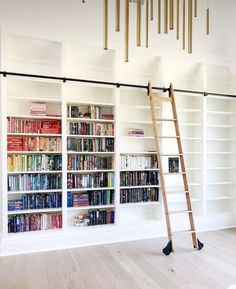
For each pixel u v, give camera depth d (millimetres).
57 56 3766
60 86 3828
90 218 3818
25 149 3539
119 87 3857
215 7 4438
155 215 4340
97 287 2486
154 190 4168
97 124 3885
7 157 3416
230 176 4871
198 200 4414
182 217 4238
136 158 4074
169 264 2986
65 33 3641
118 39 3959
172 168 4418
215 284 2531
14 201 3512
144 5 3984
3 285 2525
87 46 3760
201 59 4352
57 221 3646
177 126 3828
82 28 3852
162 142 4188
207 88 4754
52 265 2969
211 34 4441
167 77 4152
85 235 3598
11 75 3359
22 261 3072
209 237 3936
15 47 3568
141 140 4395
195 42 4359
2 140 3305
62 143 3594
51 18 3721
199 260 3092
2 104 3297
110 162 3982
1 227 3389
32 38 3473
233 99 4758
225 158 4930
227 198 4668
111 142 3938
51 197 3611
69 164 3727
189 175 4656
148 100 4406
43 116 3572
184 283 2553
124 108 4254
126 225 3861
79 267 2918
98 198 3867
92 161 3857
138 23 2660
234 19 4473
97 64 4062
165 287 2479
